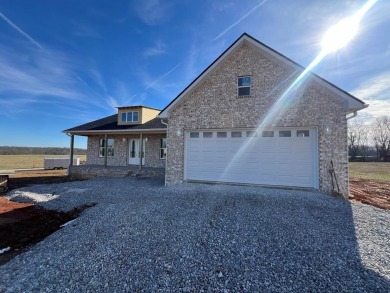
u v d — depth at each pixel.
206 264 3.86
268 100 9.88
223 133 10.72
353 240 4.75
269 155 9.95
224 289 3.21
